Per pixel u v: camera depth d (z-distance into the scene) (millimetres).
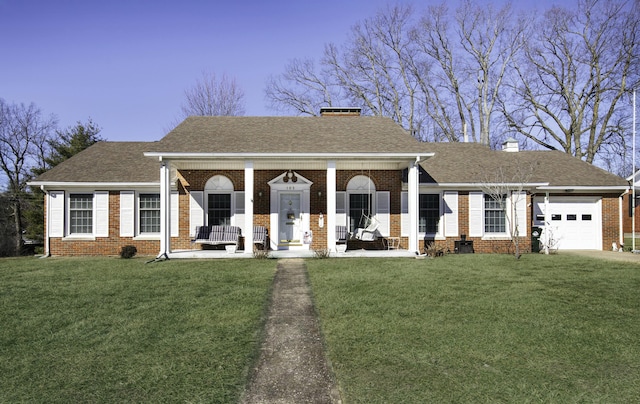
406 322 7363
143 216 18469
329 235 15922
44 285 10586
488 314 7852
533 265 13734
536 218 20234
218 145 15992
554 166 20844
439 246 18594
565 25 33594
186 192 18062
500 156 21594
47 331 6949
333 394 4891
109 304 8633
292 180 18047
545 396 4781
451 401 4672
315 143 16469
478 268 13016
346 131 18172
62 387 4988
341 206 18344
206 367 5562
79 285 10555
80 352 6051
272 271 12461
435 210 18859
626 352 6051
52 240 18141
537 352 6051
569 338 6602
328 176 15984
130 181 18016
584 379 5219
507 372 5406
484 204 18859
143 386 5016
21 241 28250
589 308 8305
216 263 14195
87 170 18656
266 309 8336
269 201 18109
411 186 16188
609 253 18297
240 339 6605
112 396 4777
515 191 18703
